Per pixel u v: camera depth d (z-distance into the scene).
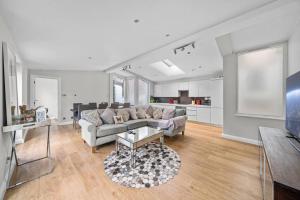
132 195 1.63
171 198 1.59
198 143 3.36
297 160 1.11
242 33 2.82
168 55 4.21
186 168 2.21
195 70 5.44
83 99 5.99
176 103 6.91
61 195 1.62
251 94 3.35
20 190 1.70
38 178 1.93
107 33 2.76
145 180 1.91
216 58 4.29
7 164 1.93
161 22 2.40
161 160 2.47
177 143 3.36
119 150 2.88
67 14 2.11
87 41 3.10
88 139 2.88
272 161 1.09
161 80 7.60
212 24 2.46
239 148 3.04
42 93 5.14
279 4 1.84
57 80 5.43
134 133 2.83
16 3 1.80
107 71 6.20
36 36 2.70
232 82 3.62
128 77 7.69
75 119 4.91
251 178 1.96
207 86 5.66
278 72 2.98
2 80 1.84
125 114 3.99
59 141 3.46
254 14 2.04
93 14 2.14
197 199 1.57
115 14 2.16
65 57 4.05
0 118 1.72
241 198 1.59
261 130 2.08
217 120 5.29
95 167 2.23
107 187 1.76
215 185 1.81
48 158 2.52
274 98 3.04
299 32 2.26
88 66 5.37
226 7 2.01
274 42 2.96
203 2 1.92
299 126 1.45
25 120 2.15
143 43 3.29
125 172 2.09
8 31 2.30
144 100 7.63
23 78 3.83
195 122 5.93
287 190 0.79
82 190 1.71
